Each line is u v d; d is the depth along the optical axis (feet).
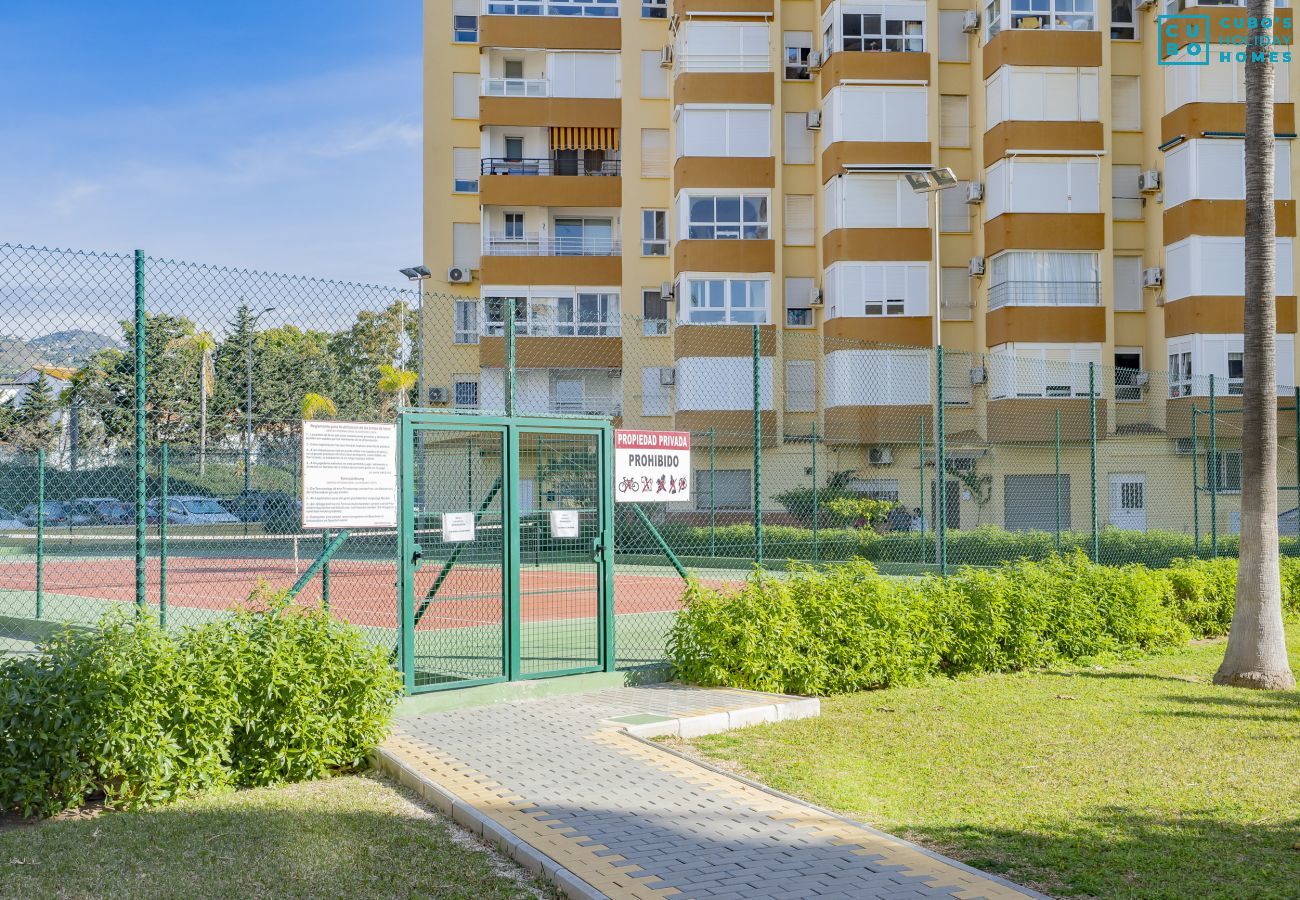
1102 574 42.55
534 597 46.73
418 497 31.42
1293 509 87.10
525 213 119.85
